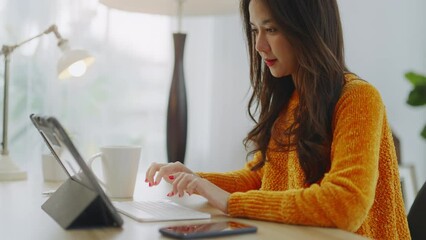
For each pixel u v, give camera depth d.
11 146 2.21
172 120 1.98
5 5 2.18
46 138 1.09
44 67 2.24
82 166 0.90
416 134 2.94
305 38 1.16
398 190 1.22
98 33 2.34
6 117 1.60
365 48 2.81
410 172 2.62
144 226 0.96
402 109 2.91
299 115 1.21
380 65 2.85
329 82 1.17
